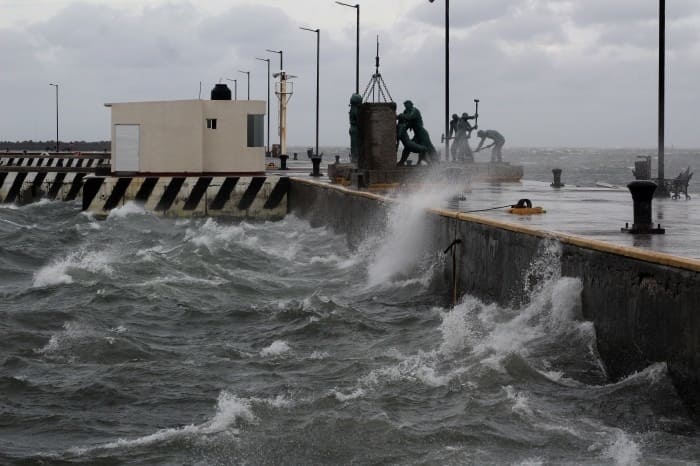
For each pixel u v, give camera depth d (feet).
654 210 79.92
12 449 37.63
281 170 203.92
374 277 80.43
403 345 52.95
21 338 55.42
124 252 95.55
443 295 70.08
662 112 103.24
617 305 43.62
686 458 33.42
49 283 75.31
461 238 67.05
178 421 40.91
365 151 118.52
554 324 49.08
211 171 145.48
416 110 123.34
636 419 37.63
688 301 37.50
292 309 62.34
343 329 57.67
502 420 38.09
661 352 39.60
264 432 38.14
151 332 59.41
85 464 35.65
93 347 53.11
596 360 45.09
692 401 37.11
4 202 157.38
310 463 35.06
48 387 45.80
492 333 51.67
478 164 155.12
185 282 75.51
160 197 138.10
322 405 41.06
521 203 72.33
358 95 141.08
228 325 61.26
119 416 41.75
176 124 142.61
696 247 46.47
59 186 157.79
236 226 129.08
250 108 145.28
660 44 103.14
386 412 39.63
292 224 131.64
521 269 55.21
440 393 42.19
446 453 34.86
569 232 54.90
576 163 564.30
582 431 36.60
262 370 48.73
